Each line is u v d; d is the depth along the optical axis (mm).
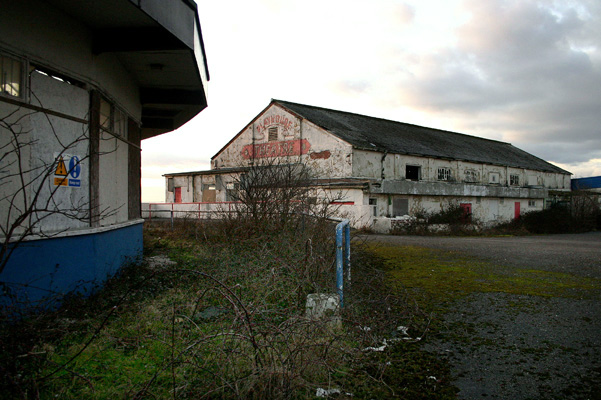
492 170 32344
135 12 5082
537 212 27625
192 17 6082
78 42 5332
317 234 7121
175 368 3203
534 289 6504
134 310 4703
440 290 6406
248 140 28172
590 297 5984
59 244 4883
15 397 2645
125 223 7039
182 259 8125
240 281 5637
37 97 4559
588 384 3227
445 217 23312
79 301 4641
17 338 2998
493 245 13828
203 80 8391
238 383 2910
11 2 4270
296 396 2924
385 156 24031
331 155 23062
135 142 8305
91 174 5602
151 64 7086
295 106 27109
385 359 3662
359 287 5543
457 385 3225
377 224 21000
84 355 3527
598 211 29500
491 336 4328
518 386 3205
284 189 9344
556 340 4207
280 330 3170
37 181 4605
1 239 4062
